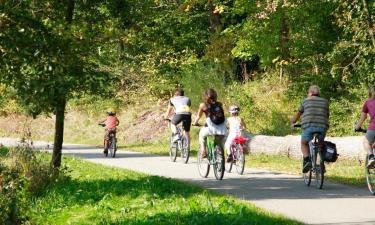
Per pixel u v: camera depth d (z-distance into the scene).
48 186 26.73
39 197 25.55
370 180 24.83
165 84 69.88
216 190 26.39
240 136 33.31
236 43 61.19
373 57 42.00
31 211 23.55
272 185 28.09
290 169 35.53
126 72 70.88
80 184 28.02
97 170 34.91
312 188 26.92
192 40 72.31
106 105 72.25
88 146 60.41
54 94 25.59
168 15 66.75
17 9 24.34
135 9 30.31
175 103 40.97
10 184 23.59
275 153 42.88
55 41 25.25
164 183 26.91
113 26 28.17
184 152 40.44
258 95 58.34
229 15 70.31
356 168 34.47
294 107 54.53
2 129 78.81
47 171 27.42
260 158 42.16
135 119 67.88
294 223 17.98
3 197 22.52
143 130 64.56
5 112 80.44
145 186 26.08
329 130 48.12
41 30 24.80
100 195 25.02
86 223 20.47
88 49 26.44
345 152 37.97
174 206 21.25
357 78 48.25
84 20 29.47
